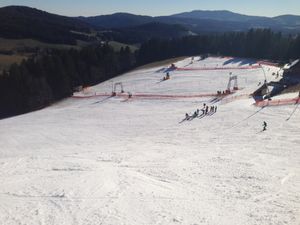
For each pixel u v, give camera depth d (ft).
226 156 90.99
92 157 99.55
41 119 181.47
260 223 49.55
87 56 380.17
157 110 176.35
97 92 250.98
